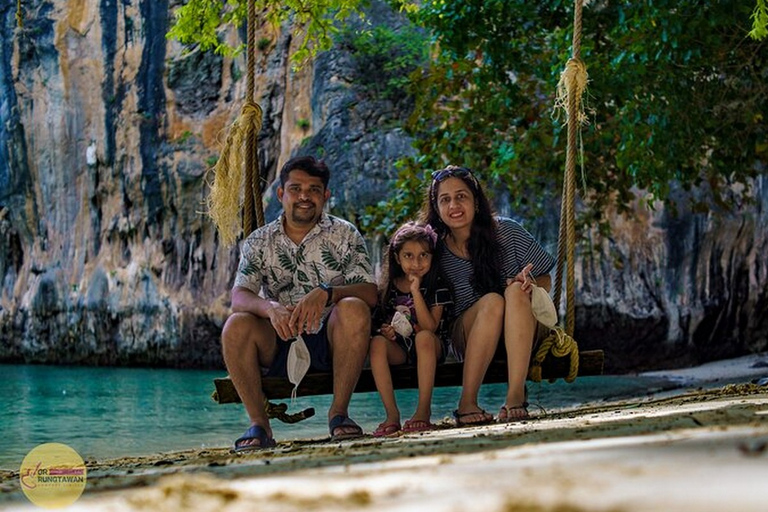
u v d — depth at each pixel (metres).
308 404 11.92
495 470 2.19
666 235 18.22
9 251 26.05
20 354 25.83
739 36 10.76
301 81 22.08
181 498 2.06
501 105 11.67
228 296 22.70
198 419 10.71
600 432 3.32
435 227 6.70
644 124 10.73
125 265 24.25
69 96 24.89
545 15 11.02
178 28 11.60
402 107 20.70
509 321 6.29
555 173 12.01
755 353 18.20
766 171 17.38
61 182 25.14
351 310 6.17
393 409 6.40
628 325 18.41
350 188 19.98
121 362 24.36
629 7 10.16
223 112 23.25
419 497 1.83
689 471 1.82
